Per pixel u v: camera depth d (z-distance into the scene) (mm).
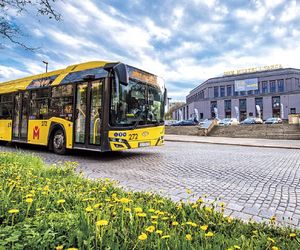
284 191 5020
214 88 88312
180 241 1910
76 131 8883
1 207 2432
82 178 4668
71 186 3816
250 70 87312
